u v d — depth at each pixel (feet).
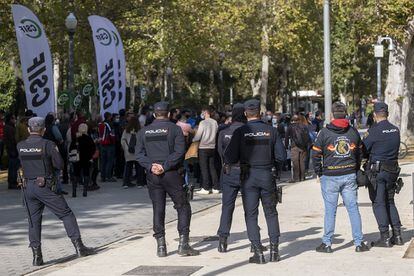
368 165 34.32
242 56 198.80
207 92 207.92
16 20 73.46
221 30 148.66
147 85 187.21
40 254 32.73
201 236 38.58
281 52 176.35
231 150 31.55
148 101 162.50
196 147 61.05
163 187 33.12
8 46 126.93
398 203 50.01
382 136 33.96
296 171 70.28
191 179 73.15
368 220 42.47
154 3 111.45
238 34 162.61
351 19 105.29
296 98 228.43
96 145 66.23
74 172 59.21
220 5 147.33
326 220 33.01
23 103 140.97
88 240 39.27
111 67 85.87
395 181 34.55
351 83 223.71
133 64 148.25
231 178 33.27
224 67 199.21
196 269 30.04
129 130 66.13
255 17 164.04
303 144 70.03
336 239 36.40
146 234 40.78
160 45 133.80
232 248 34.88
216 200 56.95
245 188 31.32
